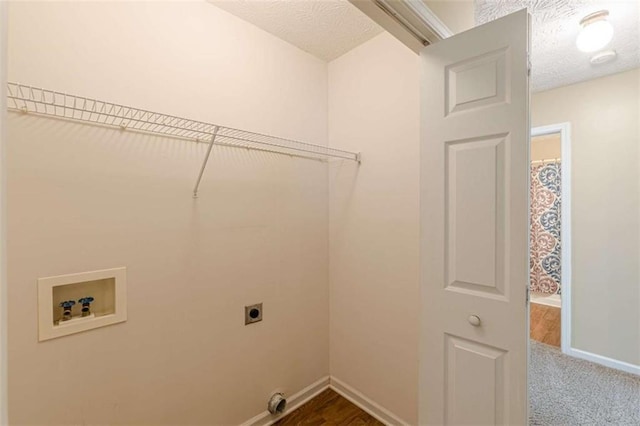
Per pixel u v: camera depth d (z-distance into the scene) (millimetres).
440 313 1173
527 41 967
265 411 1720
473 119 1078
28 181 1019
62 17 1083
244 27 1624
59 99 1073
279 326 1790
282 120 1799
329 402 1905
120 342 1223
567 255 2465
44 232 1049
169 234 1356
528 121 966
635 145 2168
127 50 1231
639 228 2156
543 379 2121
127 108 1149
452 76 1130
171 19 1359
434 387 1190
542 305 3562
